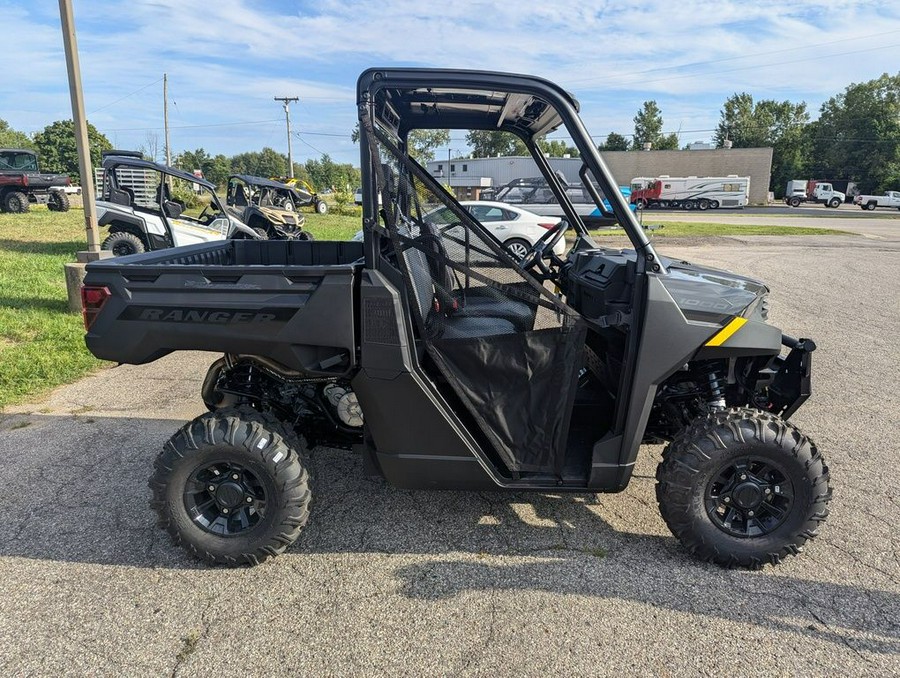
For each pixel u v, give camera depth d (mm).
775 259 14766
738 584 2744
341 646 2357
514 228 11594
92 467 3809
